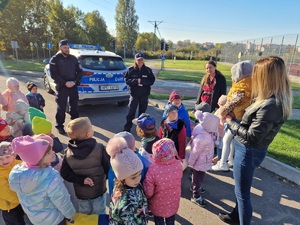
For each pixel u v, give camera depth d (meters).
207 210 2.90
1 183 2.08
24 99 4.35
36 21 38.06
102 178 2.29
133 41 73.62
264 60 1.92
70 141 2.19
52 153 1.92
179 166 2.13
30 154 1.76
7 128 2.76
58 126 5.16
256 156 2.02
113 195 1.80
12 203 2.17
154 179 2.03
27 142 1.79
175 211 2.21
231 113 2.45
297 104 8.90
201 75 18.59
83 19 54.84
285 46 22.81
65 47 4.96
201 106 3.68
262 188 3.37
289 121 6.39
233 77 2.58
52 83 8.07
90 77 6.16
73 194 3.09
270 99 1.86
